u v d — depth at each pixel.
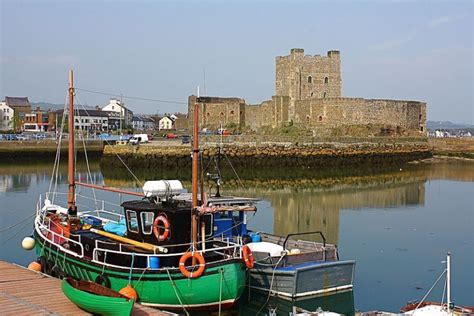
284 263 17.30
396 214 33.22
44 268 18.95
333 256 18.25
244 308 16.53
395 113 77.88
